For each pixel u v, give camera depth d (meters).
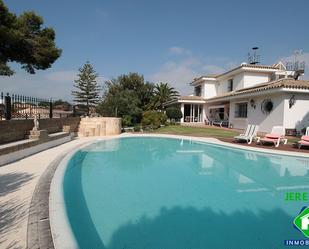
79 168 9.62
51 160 9.04
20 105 12.32
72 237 3.34
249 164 10.73
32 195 5.03
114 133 21.41
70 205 5.42
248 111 23.11
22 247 3.09
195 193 6.68
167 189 7.00
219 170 9.60
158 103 45.53
